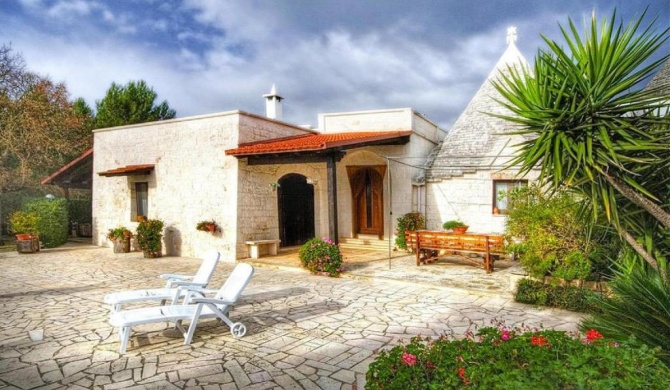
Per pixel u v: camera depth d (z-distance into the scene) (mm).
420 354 2771
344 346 4781
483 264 9203
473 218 12234
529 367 2418
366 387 2541
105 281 8773
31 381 3914
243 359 4418
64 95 21062
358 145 10188
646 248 4094
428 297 7043
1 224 17859
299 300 6945
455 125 13875
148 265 10828
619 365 2330
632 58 3518
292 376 3982
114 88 23391
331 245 9273
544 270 6395
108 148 14719
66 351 4691
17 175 18484
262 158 10922
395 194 13328
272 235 12219
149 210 13312
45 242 14633
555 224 6297
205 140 11875
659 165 3744
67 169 15992
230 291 5375
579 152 3408
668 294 3295
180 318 4797
